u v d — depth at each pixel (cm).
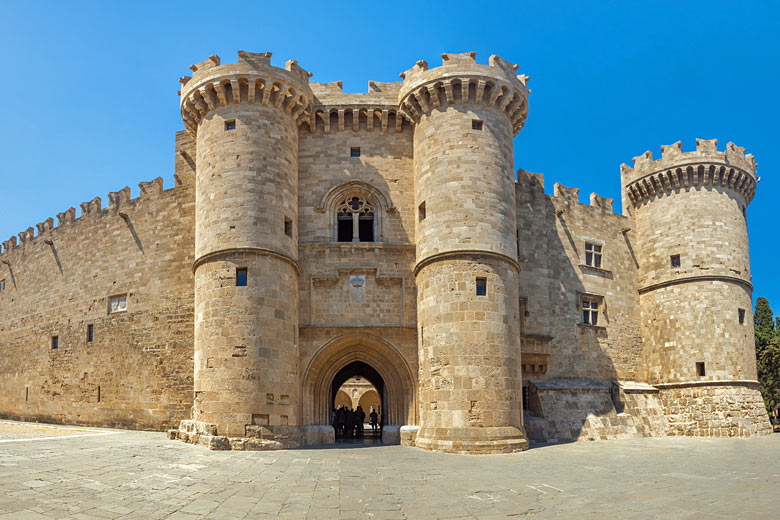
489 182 3034
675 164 4003
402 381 3156
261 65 3080
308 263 3231
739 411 3672
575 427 3438
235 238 2908
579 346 3812
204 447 2645
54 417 4097
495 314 2870
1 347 4756
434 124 3133
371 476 1956
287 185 3120
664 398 3891
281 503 1532
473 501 1584
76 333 4053
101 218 4053
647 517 1406
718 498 1616
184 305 3559
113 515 1370
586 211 4069
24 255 4706
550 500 1600
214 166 3044
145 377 3603
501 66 3166
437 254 2950
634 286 4178
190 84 3170
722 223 3956
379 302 3219
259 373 2775
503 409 2783
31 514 1345
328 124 3391
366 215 3403
